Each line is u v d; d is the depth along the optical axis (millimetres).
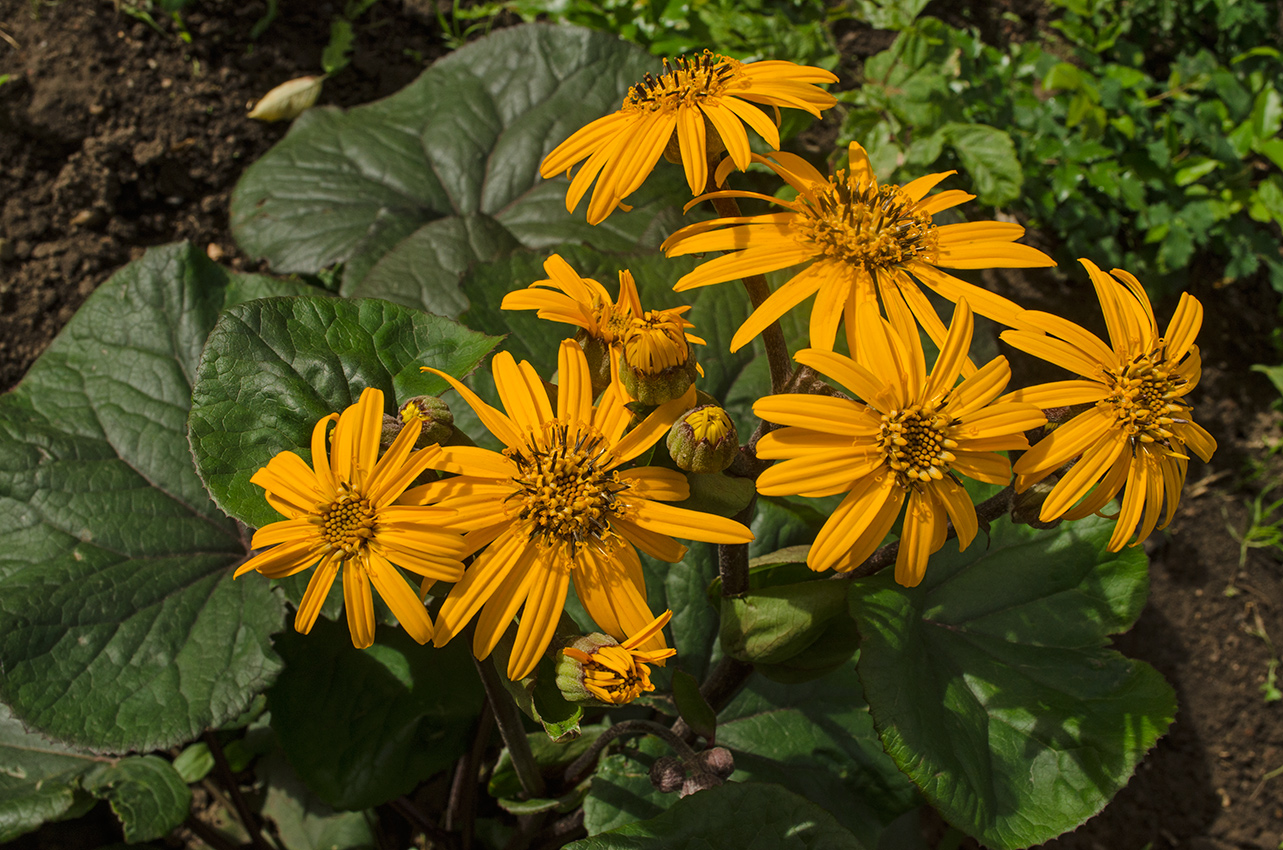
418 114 850
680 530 450
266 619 600
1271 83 1010
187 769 668
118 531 610
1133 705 530
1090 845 802
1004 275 936
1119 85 958
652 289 661
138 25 890
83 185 841
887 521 444
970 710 528
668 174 819
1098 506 461
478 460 451
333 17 955
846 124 870
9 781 603
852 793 604
